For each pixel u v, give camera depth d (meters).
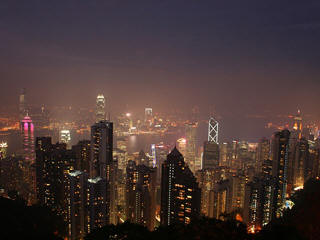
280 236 17.66
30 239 26.92
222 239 16.72
